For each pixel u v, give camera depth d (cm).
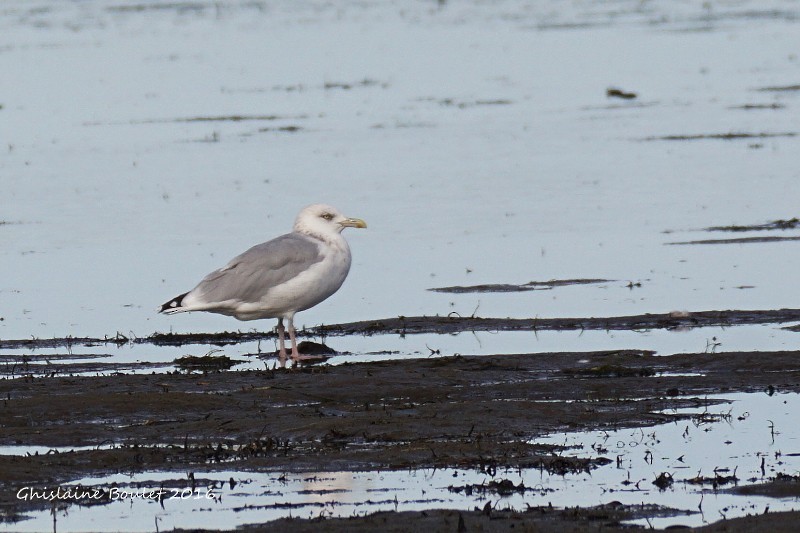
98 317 1981
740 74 5103
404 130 4022
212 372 1609
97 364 1691
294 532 1055
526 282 2161
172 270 2302
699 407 1426
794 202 2802
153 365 1688
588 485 1176
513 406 1410
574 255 2361
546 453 1269
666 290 2067
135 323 1941
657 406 1428
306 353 1738
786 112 4131
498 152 3594
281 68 5544
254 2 8294
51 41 6494
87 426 1378
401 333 1842
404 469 1227
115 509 1138
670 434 1330
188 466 1242
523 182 3145
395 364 1633
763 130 3809
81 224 2753
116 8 7988
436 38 6391
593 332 1816
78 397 1464
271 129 4097
